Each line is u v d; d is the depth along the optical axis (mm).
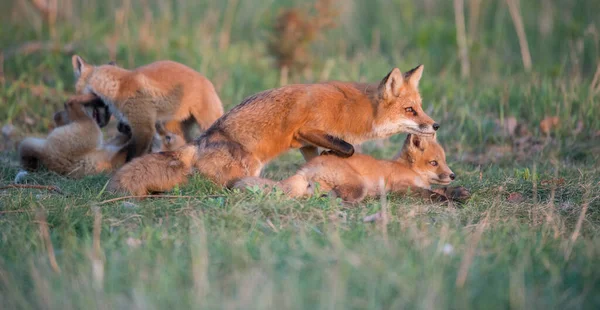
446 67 22438
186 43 21734
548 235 8867
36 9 22594
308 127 11672
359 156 11547
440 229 9102
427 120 11867
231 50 22500
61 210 9734
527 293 6594
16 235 8828
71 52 20203
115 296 6613
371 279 6738
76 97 14055
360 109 11734
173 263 7391
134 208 10008
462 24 23703
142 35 21406
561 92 17531
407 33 25719
